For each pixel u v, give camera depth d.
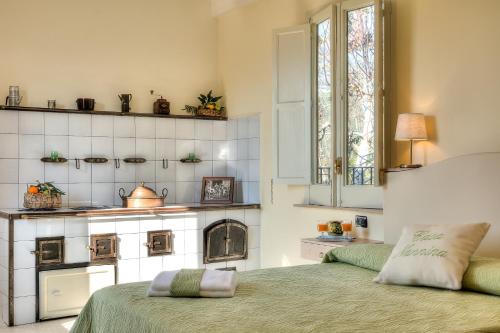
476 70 3.79
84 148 5.70
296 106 5.16
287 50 5.23
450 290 2.98
